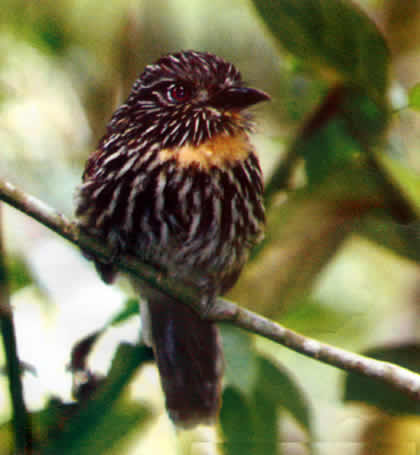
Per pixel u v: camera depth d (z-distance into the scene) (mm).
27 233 4871
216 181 4805
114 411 4766
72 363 4785
